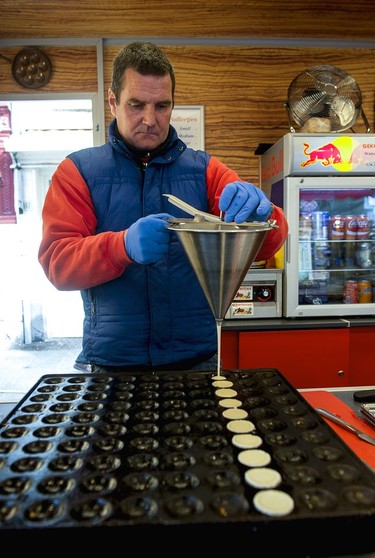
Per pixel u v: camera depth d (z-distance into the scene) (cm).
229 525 51
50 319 508
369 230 254
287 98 255
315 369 234
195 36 258
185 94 264
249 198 97
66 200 115
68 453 70
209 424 80
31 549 51
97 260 102
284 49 264
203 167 129
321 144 222
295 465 65
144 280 119
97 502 56
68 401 91
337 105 234
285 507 54
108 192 120
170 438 75
